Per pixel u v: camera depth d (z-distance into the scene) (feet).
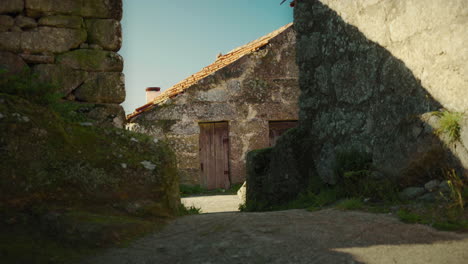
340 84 16.31
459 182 10.55
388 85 13.80
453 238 8.27
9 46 12.20
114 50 13.89
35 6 12.59
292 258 7.42
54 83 12.67
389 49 13.79
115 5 13.83
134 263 7.25
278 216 11.09
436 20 11.94
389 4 13.76
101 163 10.49
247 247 8.10
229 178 34.19
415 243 8.05
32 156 9.61
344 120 15.97
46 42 12.72
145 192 10.49
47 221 8.52
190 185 32.32
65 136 10.56
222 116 33.68
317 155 17.49
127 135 12.06
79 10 13.26
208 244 8.33
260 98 34.86
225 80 34.01
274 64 35.50
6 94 10.34
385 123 13.80
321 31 17.75
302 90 19.02
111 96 13.48
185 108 32.86
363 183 13.37
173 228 9.57
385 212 11.18
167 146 12.39
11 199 8.75
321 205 13.98
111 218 9.07
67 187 9.57
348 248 7.90
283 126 36.29
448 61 11.60
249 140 34.35
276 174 19.15
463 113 11.21
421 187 11.99
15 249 7.30
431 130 11.59
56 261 7.14
